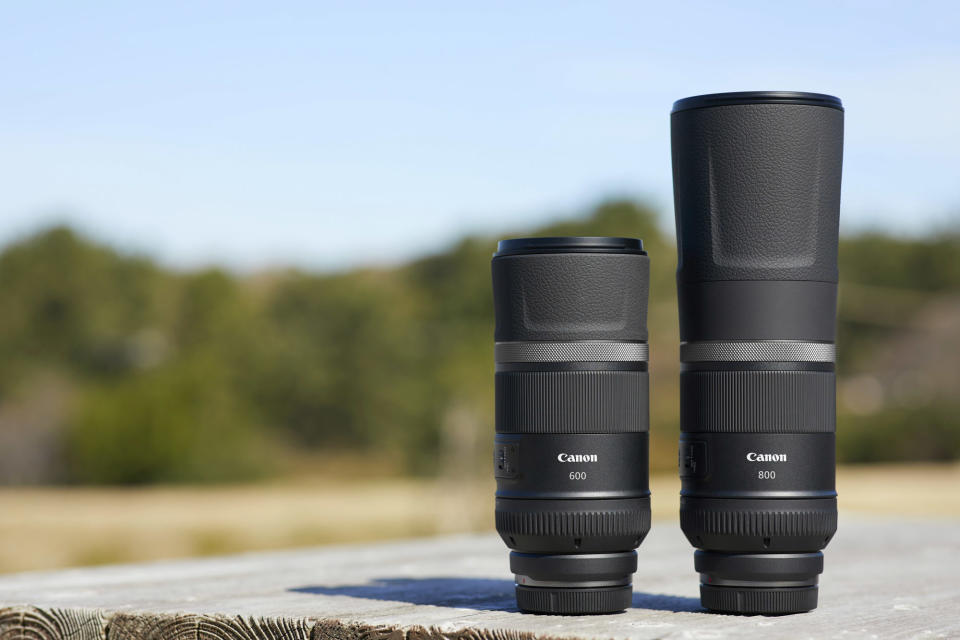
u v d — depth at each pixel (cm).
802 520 295
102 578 389
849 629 280
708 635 266
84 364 5044
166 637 301
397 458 4603
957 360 4947
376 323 4966
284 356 4894
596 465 290
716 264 299
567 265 291
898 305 5644
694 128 304
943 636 276
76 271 5253
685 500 304
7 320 5050
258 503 3444
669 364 4650
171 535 2617
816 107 301
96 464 3944
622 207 5512
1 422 4034
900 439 4078
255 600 327
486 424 3403
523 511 291
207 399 4250
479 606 313
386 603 320
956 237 5888
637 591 350
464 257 5856
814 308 299
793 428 296
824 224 302
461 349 4034
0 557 2184
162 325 5306
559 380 290
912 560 448
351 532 2748
